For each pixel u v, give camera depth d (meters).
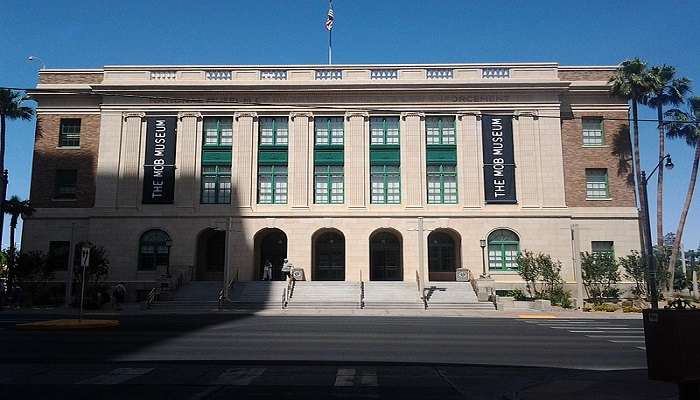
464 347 15.88
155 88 42.56
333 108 42.44
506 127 41.91
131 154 42.19
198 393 9.46
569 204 41.50
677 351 7.06
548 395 9.18
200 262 42.50
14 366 12.14
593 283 39.44
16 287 38.22
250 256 40.75
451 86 41.94
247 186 41.59
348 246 40.72
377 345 16.14
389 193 41.78
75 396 9.18
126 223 41.38
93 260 35.62
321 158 42.22
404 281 39.81
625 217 41.19
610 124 42.59
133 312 31.55
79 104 43.59
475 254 40.44
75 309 34.28
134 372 11.45
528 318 28.52
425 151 42.00
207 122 42.97
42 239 41.91
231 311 31.83
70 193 42.88
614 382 10.38
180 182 41.78
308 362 12.92
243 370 11.77
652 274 32.41
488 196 41.09
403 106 42.38
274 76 43.06
